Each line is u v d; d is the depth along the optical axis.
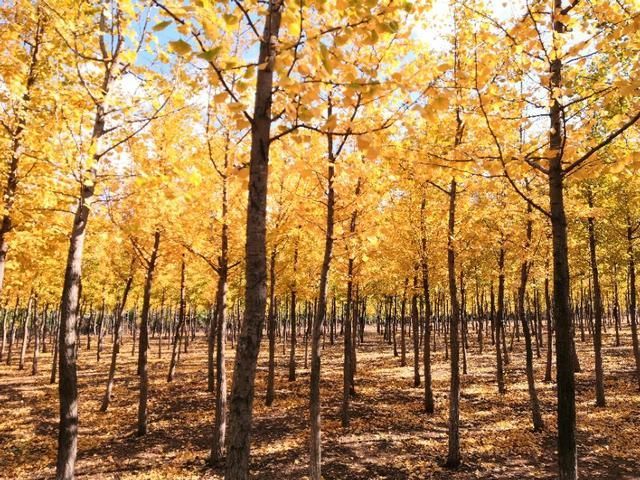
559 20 4.11
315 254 14.85
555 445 9.87
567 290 4.27
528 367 11.34
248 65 2.61
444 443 10.22
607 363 20.55
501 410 13.20
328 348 32.75
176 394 16.75
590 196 13.63
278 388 17.22
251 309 2.91
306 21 2.79
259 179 3.01
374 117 5.44
